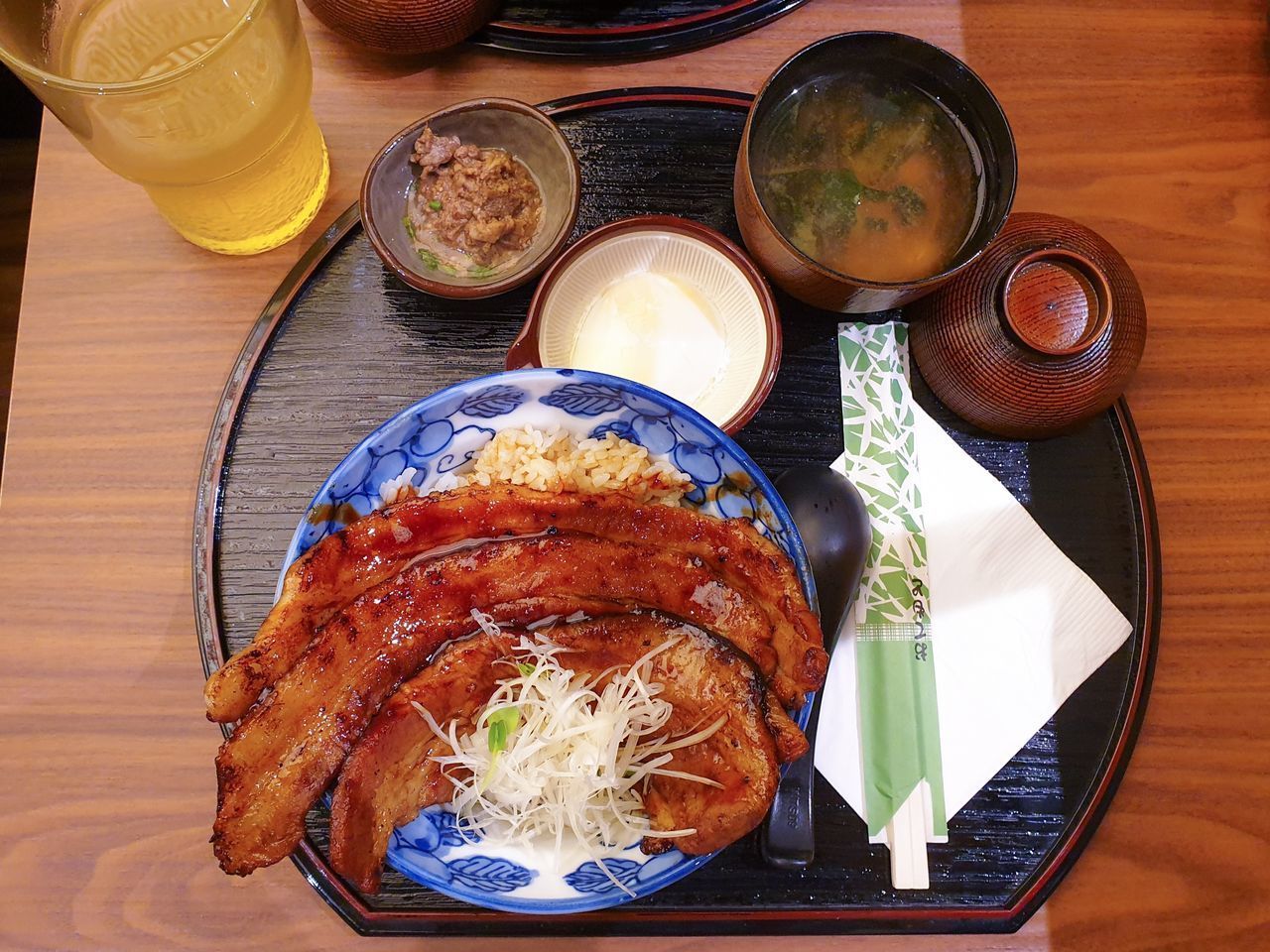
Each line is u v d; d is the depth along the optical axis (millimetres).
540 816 348
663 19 420
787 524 341
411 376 394
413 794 332
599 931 357
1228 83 433
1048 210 421
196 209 375
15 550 377
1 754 363
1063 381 363
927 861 361
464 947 359
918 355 398
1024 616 384
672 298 405
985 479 394
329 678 316
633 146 415
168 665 371
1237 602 394
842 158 383
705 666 328
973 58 430
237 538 377
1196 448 406
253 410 388
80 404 389
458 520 338
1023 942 364
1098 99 430
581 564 335
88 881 357
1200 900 369
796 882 360
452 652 331
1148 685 381
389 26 382
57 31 357
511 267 392
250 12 315
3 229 574
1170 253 420
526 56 419
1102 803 370
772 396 401
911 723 365
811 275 359
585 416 364
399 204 394
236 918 357
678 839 327
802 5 426
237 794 305
